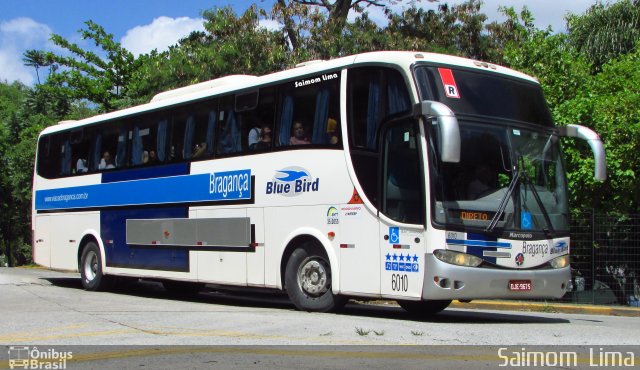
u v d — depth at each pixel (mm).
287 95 12461
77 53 39312
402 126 10500
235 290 18719
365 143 10992
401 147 10484
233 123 13477
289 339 8703
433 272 9922
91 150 17250
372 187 10812
